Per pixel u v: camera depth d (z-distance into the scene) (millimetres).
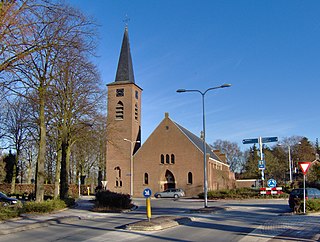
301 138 89750
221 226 16781
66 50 18719
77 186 55188
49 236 14117
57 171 32281
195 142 60875
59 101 29328
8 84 16938
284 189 46188
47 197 35812
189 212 25062
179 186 57406
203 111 29000
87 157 60094
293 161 83875
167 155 58875
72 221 19781
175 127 59219
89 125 31188
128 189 59375
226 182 69125
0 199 26703
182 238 13148
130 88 61156
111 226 17281
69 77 28812
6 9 13961
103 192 28766
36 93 21562
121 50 63531
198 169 56844
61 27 17750
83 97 30594
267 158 76000
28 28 14875
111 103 61375
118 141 60312
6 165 56094
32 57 17641
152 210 28547
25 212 22125
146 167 59438
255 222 18344
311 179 51719
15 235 14469
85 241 12805
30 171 55438
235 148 94438
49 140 34594
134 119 61750
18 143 44250
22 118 32812
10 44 14789
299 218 19156
